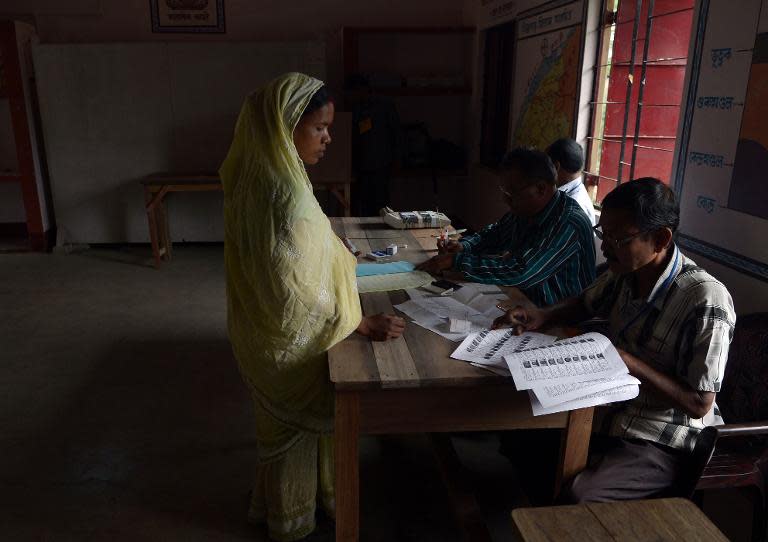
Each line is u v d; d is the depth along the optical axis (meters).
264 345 1.59
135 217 5.49
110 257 5.29
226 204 1.62
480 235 2.52
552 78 3.90
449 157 5.87
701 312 1.41
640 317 1.54
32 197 5.31
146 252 5.47
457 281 2.08
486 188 5.47
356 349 1.54
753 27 2.02
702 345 1.39
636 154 3.09
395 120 5.49
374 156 5.45
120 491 2.13
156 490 2.14
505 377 1.38
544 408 1.33
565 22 3.67
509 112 4.79
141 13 5.74
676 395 1.40
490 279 2.04
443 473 1.92
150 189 4.85
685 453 1.52
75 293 4.32
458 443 2.46
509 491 2.17
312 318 1.53
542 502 1.76
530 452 1.87
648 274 1.53
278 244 1.46
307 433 1.72
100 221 5.48
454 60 6.05
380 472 2.27
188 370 3.09
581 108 3.53
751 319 1.81
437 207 5.80
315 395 1.67
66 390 2.87
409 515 2.04
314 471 1.84
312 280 1.50
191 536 1.91
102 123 5.25
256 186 1.48
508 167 2.09
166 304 4.10
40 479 2.19
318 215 1.52
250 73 5.23
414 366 1.44
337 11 5.89
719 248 2.23
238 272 1.61
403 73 6.05
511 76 4.76
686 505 1.21
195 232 5.64
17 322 3.75
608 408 1.60
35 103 5.33
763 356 1.71
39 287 4.45
